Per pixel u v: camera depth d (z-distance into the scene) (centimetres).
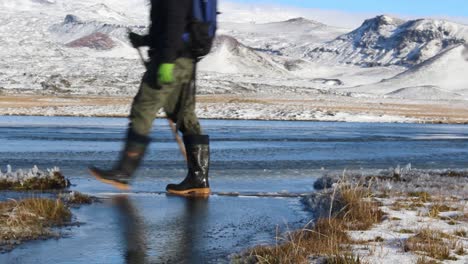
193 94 500
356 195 1075
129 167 443
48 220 907
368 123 7050
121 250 752
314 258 671
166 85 458
